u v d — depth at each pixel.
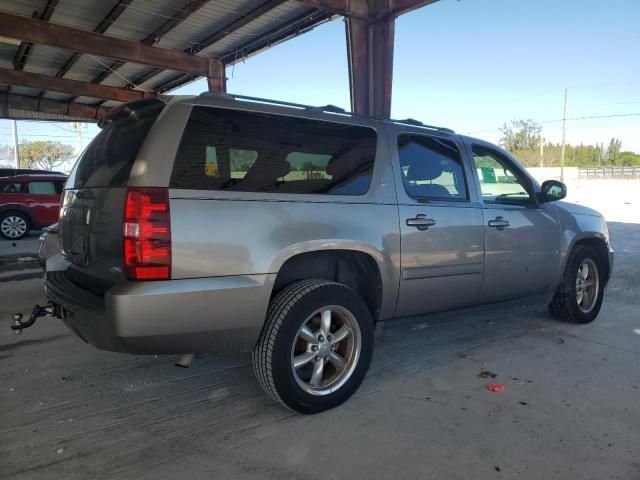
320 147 3.29
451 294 3.92
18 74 18.70
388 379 3.71
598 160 85.31
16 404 3.29
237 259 2.79
